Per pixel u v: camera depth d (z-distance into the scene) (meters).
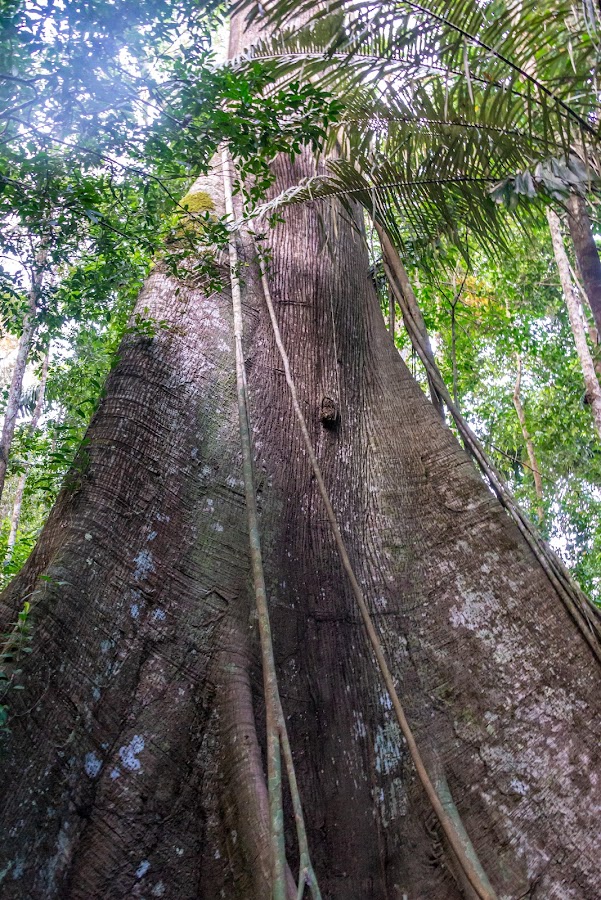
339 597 3.98
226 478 4.19
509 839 3.12
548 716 3.50
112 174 4.15
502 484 4.59
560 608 3.96
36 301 5.23
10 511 13.23
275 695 2.51
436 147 4.88
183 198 6.17
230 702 3.28
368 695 3.61
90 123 3.71
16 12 3.31
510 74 4.30
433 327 10.88
